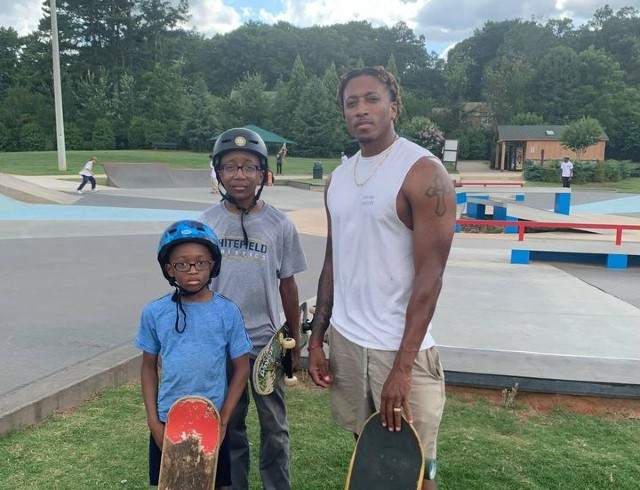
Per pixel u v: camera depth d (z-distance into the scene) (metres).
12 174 26.47
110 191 21.59
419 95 88.44
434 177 2.01
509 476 2.92
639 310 5.95
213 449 2.07
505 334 5.00
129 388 3.89
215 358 2.23
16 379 3.67
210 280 2.29
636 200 23.97
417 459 2.04
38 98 57.03
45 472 2.82
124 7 69.62
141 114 57.94
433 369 2.20
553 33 99.75
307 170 38.56
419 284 2.02
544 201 23.31
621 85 64.06
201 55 92.44
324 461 3.05
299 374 4.20
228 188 2.54
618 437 3.36
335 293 2.37
